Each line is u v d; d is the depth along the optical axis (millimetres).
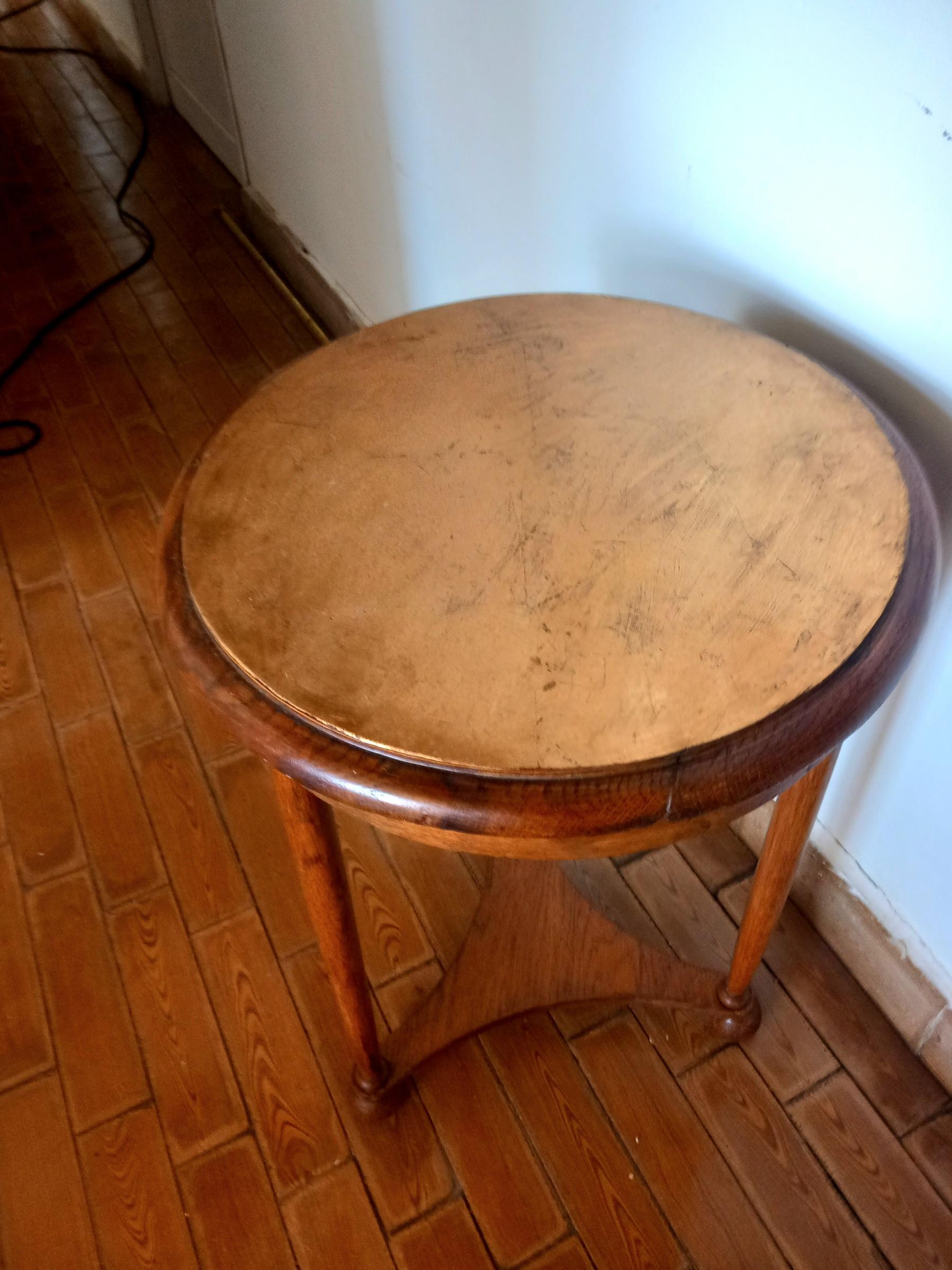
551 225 1039
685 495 590
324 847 654
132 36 2646
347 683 492
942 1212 861
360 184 1509
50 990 1029
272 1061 968
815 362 692
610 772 455
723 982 957
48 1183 896
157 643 1369
